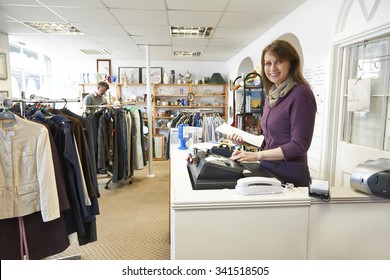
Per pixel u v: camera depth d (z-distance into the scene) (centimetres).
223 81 664
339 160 254
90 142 205
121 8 310
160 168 535
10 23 372
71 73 672
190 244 106
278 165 144
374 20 196
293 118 131
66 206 164
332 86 249
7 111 148
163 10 315
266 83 154
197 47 521
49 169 154
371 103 224
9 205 149
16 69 509
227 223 106
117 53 595
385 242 116
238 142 172
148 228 279
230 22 359
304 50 292
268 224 108
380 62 212
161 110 683
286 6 300
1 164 147
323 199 109
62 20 358
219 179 124
